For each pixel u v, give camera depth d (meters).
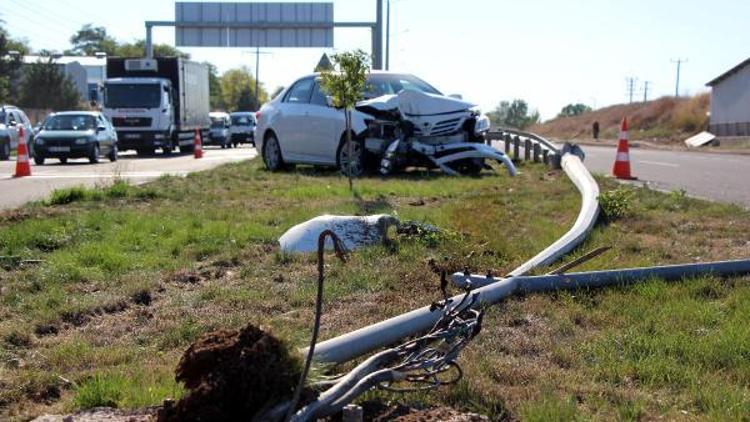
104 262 7.22
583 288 6.12
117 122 30.58
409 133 16.03
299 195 12.08
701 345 4.77
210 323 5.38
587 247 7.75
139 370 4.53
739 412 3.87
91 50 128.00
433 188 12.95
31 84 66.38
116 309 5.88
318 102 16.94
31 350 5.03
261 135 18.06
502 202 11.12
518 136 21.97
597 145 49.94
